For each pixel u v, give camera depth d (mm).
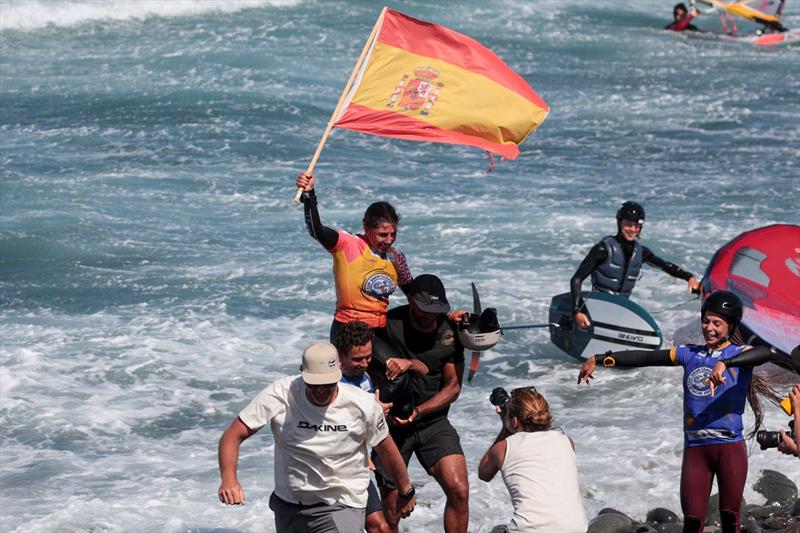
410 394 25094
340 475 21891
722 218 65688
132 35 120250
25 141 81188
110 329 47031
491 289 52750
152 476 33719
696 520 25359
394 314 25984
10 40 116250
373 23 130250
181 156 78812
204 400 40625
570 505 21641
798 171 79000
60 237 59312
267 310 50188
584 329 43281
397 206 67500
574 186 74188
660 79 116375
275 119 90562
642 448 35438
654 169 79875
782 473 32594
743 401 25312
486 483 32375
